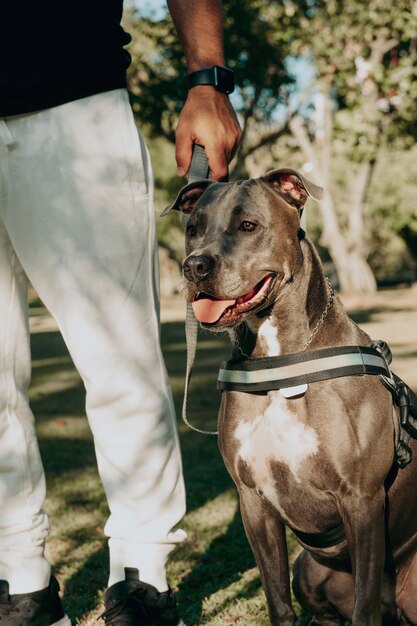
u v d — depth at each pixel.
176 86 18.39
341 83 19.52
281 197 2.96
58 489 5.46
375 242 40.72
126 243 2.77
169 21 18.22
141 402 2.82
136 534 2.86
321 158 26.47
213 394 8.76
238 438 2.94
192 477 5.60
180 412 7.76
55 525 4.77
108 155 2.72
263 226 2.88
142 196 2.81
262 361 2.88
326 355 2.83
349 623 3.54
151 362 2.86
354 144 20.33
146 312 2.84
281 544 3.01
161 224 34.97
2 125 2.66
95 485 5.54
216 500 5.09
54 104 2.67
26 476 2.93
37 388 9.80
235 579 3.93
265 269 2.85
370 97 19.83
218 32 3.01
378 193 33.97
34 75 2.65
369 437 2.80
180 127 3.02
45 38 2.65
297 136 24.88
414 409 3.02
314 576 3.25
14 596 2.93
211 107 2.96
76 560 4.24
